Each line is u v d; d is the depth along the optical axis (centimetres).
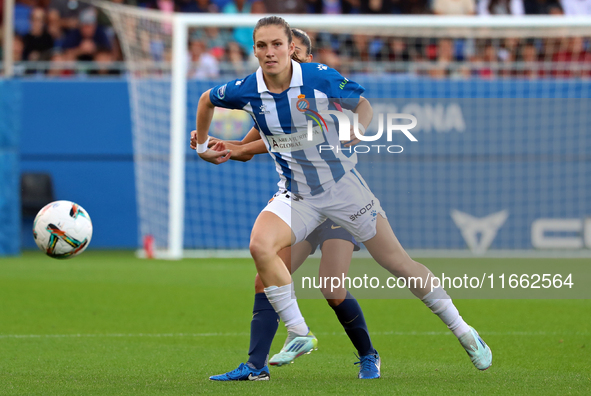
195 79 4347
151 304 2395
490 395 1152
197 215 4328
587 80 4256
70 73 4756
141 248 4362
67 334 1850
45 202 4300
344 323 1351
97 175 4344
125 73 4809
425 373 1381
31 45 4816
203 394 1152
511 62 4856
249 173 4331
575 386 1234
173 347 1686
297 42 1506
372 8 5122
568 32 4334
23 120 4312
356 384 1252
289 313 1271
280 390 1188
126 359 1526
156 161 4319
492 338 1797
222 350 1653
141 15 4153
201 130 1400
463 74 4766
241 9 5122
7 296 2525
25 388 1211
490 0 5141
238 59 4972
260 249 1250
